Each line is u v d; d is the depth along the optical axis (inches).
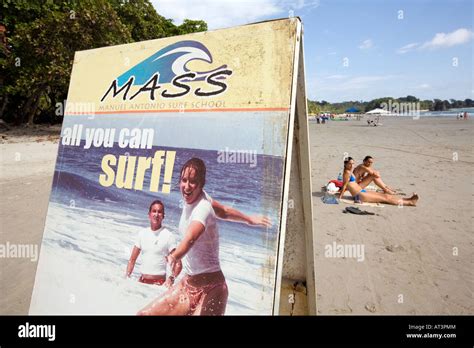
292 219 102.0
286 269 107.7
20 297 144.8
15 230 217.6
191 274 89.5
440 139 796.6
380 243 202.2
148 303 94.5
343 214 260.7
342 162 498.0
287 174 80.8
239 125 89.9
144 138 107.1
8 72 720.3
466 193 318.3
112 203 108.3
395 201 285.6
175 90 104.0
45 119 1086.4
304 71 88.1
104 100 119.6
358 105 3348.9
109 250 105.3
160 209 98.7
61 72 688.4
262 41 90.1
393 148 653.3
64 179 121.0
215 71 96.8
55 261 114.5
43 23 678.5
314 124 1801.2
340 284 155.9
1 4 698.2
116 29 769.6
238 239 84.4
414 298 144.5
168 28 1200.8
